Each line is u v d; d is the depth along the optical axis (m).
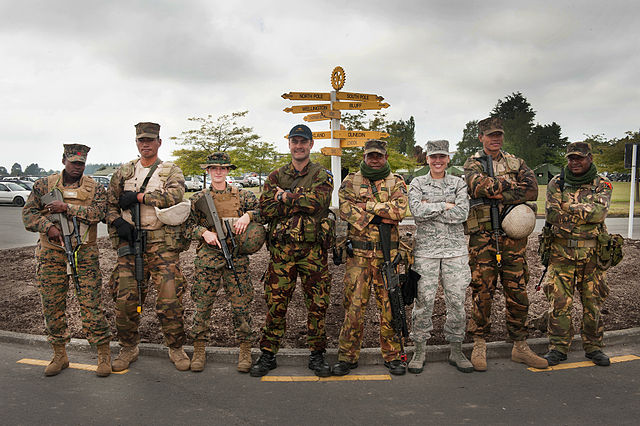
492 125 4.17
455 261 3.99
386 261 3.87
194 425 3.08
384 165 3.97
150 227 4.05
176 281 4.11
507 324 4.21
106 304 5.78
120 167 4.18
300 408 3.33
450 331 4.10
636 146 10.14
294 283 4.02
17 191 24.64
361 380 3.84
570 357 4.32
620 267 7.07
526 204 4.13
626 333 4.62
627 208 19.12
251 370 3.94
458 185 4.05
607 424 3.04
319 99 7.44
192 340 4.07
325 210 3.98
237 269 4.06
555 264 4.23
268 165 20.69
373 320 5.05
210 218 4.03
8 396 3.53
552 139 69.50
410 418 3.17
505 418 3.14
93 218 3.94
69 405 3.38
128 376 3.93
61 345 4.00
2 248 10.16
